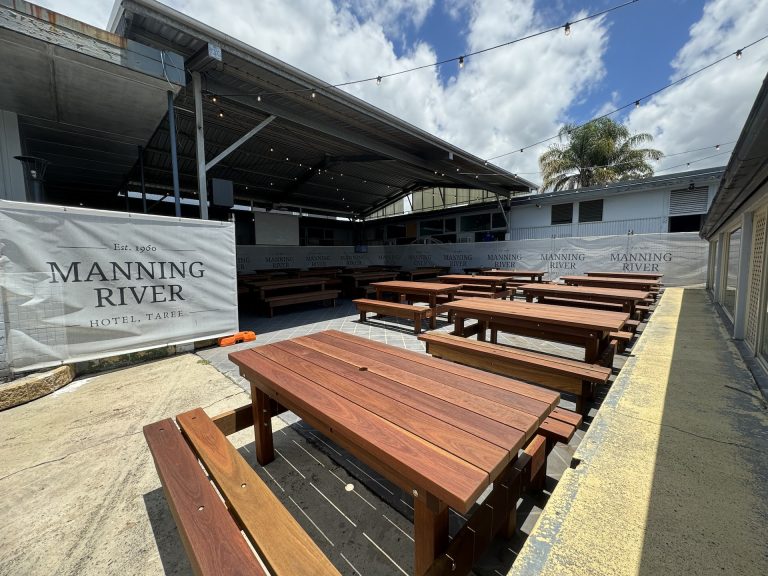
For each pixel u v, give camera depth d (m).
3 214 3.04
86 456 2.14
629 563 1.19
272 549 0.99
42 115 5.51
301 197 16.84
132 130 6.25
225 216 16.33
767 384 2.74
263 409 2.02
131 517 1.64
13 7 3.38
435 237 18.11
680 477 1.67
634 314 5.13
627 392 2.67
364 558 1.42
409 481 1.11
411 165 10.88
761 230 3.52
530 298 6.62
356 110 7.34
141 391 3.13
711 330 4.61
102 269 3.65
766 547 1.25
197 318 4.47
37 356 3.22
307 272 11.87
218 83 6.28
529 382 3.09
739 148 2.29
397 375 1.76
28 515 1.65
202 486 1.26
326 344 2.39
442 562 1.10
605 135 15.69
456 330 4.17
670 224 11.49
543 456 1.70
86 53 3.83
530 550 1.26
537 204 14.01
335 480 1.92
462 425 1.23
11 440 2.32
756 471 1.70
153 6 4.34
